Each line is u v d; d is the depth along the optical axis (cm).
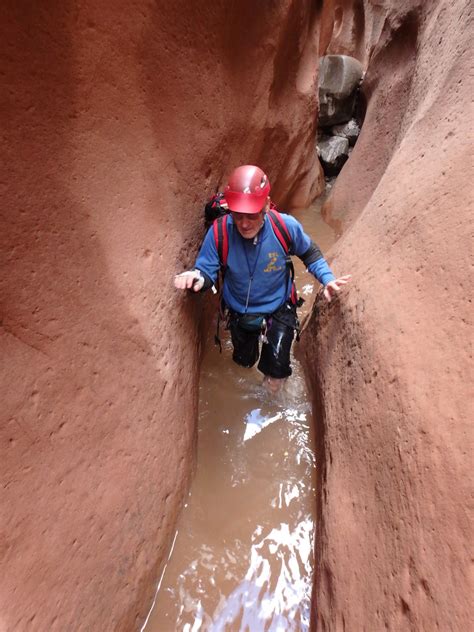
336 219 348
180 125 184
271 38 248
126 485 145
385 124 323
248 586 165
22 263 113
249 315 208
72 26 119
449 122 186
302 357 248
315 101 356
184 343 198
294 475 201
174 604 160
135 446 151
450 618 95
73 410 127
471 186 150
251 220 175
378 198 220
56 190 122
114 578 137
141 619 152
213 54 201
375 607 119
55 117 120
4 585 101
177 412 182
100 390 138
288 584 166
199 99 195
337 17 584
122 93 145
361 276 194
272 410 226
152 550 158
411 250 167
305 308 287
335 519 155
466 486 104
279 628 156
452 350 127
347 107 441
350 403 172
